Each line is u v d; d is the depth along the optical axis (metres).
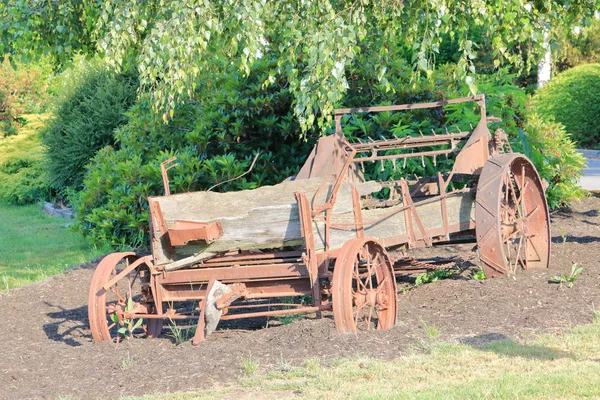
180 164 11.10
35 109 27.88
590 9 7.82
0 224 18.94
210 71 11.48
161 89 7.25
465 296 7.09
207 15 6.95
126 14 7.05
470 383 4.78
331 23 6.80
